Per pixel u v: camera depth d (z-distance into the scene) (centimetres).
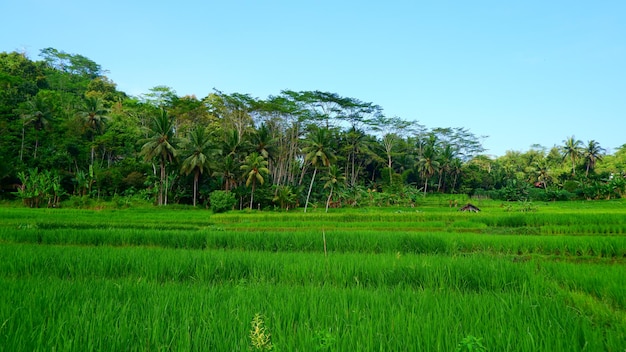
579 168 8975
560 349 442
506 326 513
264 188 5191
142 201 5041
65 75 8525
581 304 684
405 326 507
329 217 3428
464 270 952
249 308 580
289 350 428
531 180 9131
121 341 448
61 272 1009
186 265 1023
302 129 6291
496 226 2897
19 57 7500
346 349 435
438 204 6538
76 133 5841
